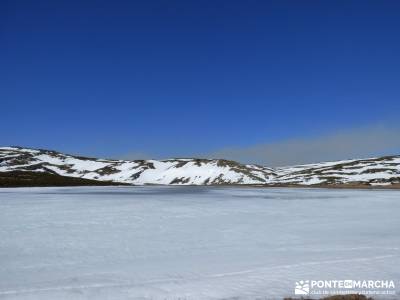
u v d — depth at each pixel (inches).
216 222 1286.9
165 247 896.9
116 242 953.5
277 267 682.8
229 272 659.4
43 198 2244.1
